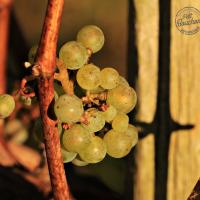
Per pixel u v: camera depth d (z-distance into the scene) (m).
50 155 0.56
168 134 0.67
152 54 0.67
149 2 0.67
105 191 0.82
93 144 0.58
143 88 0.67
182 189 0.66
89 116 0.57
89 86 0.57
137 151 0.68
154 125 0.67
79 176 0.84
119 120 0.59
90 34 0.58
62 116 0.54
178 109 0.66
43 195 0.78
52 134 0.55
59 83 0.58
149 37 0.67
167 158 0.67
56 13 0.54
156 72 0.67
